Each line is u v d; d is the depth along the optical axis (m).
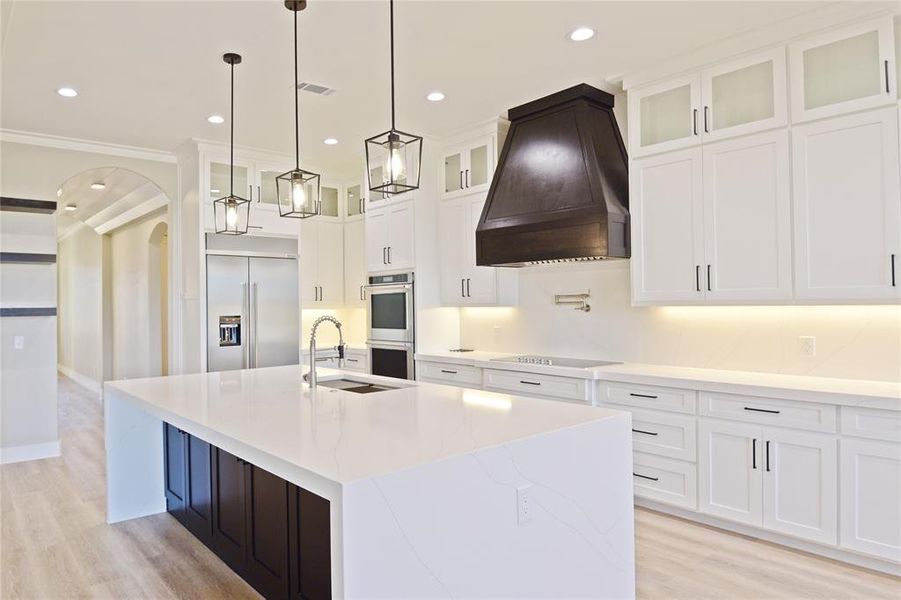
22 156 4.85
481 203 4.79
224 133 4.88
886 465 2.67
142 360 7.41
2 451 4.83
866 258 2.87
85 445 5.45
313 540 2.28
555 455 2.01
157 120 4.52
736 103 3.34
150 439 3.69
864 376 3.15
